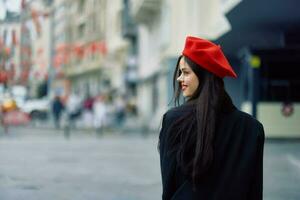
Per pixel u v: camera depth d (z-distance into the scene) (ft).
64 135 80.02
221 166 7.70
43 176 32.55
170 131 7.75
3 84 87.35
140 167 37.93
